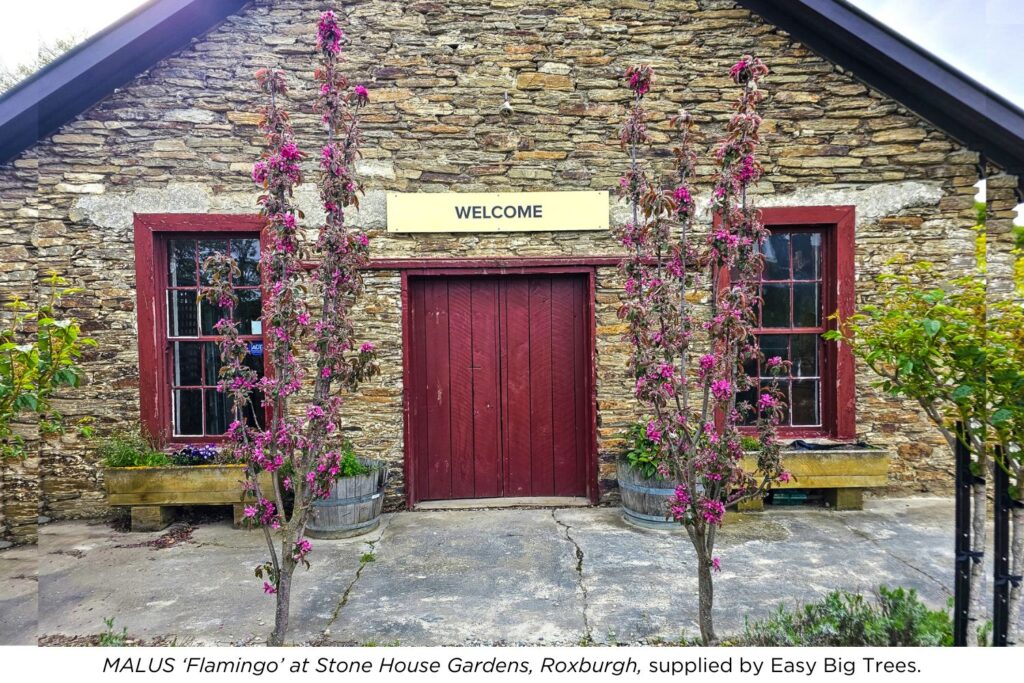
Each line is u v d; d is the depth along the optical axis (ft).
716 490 9.05
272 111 9.29
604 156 16.67
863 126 16.74
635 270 9.44
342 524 14.42
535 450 17.38
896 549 13.41
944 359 8.33
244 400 9.48
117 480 15.06
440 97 16.47
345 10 16.33
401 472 16.52
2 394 10.03
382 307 16.43
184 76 16.20
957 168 16.67
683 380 9.05
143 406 16.12
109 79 15.96
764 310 17.30
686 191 8.98
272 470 9.33
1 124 14.69
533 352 17.28
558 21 16.57
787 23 16.52
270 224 9.41
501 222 16.49
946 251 16.69
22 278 16.03
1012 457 8.31
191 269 16.79
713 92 16.67
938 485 16.87
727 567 12.53
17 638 10.11
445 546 13.92
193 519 16.07
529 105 16.58
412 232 16.43
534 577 12.20
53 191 16.02
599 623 10.37
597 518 15.74
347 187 9.36
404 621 10.52
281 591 9.50
